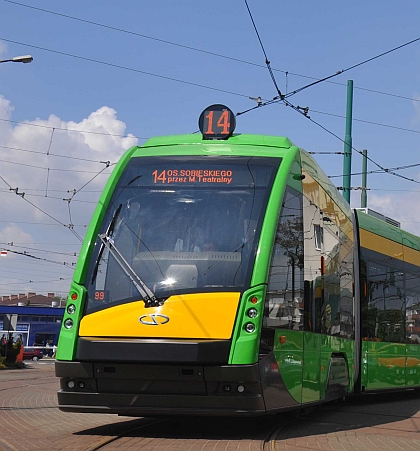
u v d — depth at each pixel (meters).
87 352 8.39
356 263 14.09
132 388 8.36
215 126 10.04
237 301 8.38
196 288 8.48
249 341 8.23
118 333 8.41
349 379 12.54
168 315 8.36
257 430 9.60
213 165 9.37
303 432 9.76
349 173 22.98
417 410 14.07
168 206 9.12
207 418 10.80
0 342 40.31
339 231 12.31
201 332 8.28
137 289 8.57
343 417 12.12
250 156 9.47
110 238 8.98
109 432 9.46
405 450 8.55
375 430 10.44
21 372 33.28
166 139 10.02
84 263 8.84
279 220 9.00
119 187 9.38
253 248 8.68
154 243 8.86
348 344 12.55
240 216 8.92
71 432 9.62
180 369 8.20
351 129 23.20
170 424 10.13
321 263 10.80
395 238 16.30
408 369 16.19
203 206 9.05
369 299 14.33
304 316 9.76
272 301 8.68
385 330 15.06
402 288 16.31
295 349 9.34
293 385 9.20
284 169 9.35
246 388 8.21
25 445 8.32
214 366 8.16
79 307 8.62
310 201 10.39
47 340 79.38
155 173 9.41
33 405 13.89
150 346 8.21
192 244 8.79
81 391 8.52
